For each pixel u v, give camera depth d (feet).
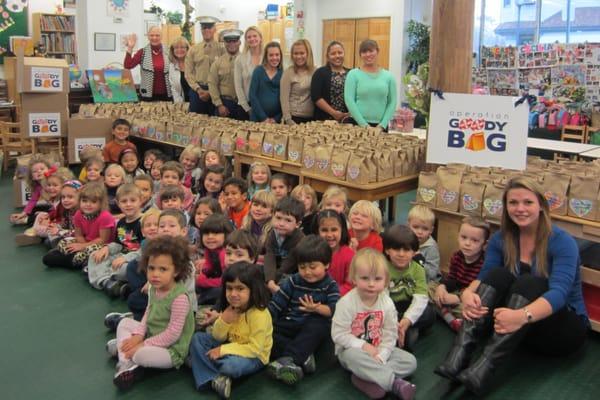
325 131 14.14
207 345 8.00
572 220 9.26
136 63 23.68
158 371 8.12
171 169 13.88
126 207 11.43
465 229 9.41
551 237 7.99
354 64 36.06
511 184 8.04
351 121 16.16
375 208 10.03
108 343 8.50
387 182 11.90
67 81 19.01
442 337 9.28
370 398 7.53
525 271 8.21
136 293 9.66
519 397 7.55
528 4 29.27
